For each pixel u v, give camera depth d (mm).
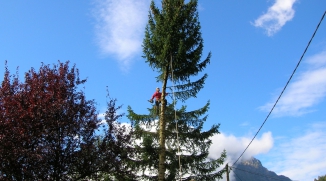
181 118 16891
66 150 9867
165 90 16328
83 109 10500
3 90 9820
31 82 10312
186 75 16641
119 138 10961
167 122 16922
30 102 9734
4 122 9078
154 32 16969
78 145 10070
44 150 9328
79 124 10094
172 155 16266
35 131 9398
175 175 15664
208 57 16734
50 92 10148
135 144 15602
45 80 10445
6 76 10234
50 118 9625
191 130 16781
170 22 16547
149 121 16328
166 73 16594
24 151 8844
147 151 15422
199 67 16625
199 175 16344
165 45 16047
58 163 9680
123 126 11438
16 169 9078
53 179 9633
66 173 9938
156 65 16859
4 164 8945
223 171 16656
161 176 14648
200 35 17000
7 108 9336
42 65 10883
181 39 16422
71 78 10820
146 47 16781
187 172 16359
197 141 16703
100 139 10859
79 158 9875
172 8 17047
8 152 8758
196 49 16797
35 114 9516
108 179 11500
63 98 10219
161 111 15867
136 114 16328
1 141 8789
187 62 16531
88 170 10188
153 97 16156
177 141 15664
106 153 10477
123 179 11664
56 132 9703
